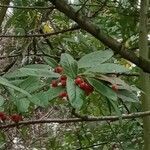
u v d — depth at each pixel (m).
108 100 0.49
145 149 0.70
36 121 0.56
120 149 0.98
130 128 0.98
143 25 0.76
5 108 0.60
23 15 0.94
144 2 0.78
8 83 0.43
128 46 0.98
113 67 0.47
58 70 0.48
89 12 0.92
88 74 0.47
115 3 0.98
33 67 0.50
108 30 0.96
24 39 0.97
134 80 0.98
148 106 0.71
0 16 0.88
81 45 0.97
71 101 0.43
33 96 0.47
